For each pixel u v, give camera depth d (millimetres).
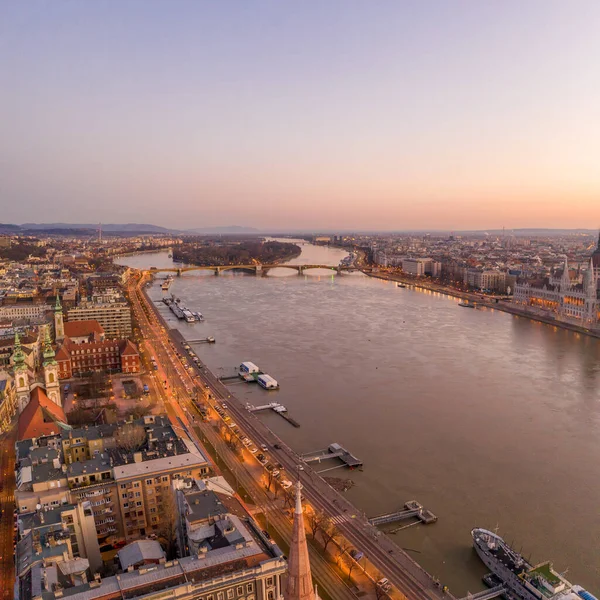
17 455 172375
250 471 197375
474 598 132750
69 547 118000
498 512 174500
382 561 146375
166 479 160125
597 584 141625
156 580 107062
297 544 72500
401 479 195625
